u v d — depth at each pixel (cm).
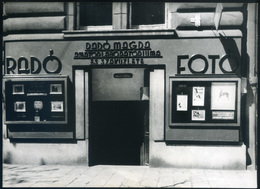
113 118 821
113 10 787
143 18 796
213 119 754
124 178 684
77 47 789
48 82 796
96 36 773
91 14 811
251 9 750
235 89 745
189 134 764
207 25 754
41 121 800
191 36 755
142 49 770
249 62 755
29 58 805
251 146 759
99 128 822
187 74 759
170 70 765
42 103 800
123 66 784
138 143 816
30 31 809
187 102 759
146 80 782
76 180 670
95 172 738
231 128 751
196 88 756
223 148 757
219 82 750
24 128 812
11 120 811
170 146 773
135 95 787
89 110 796
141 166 800
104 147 826
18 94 809
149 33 758
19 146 815
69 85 795
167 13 777
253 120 756
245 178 681
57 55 796
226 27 755
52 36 795
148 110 803
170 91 761
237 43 747
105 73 794
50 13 804
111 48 779
